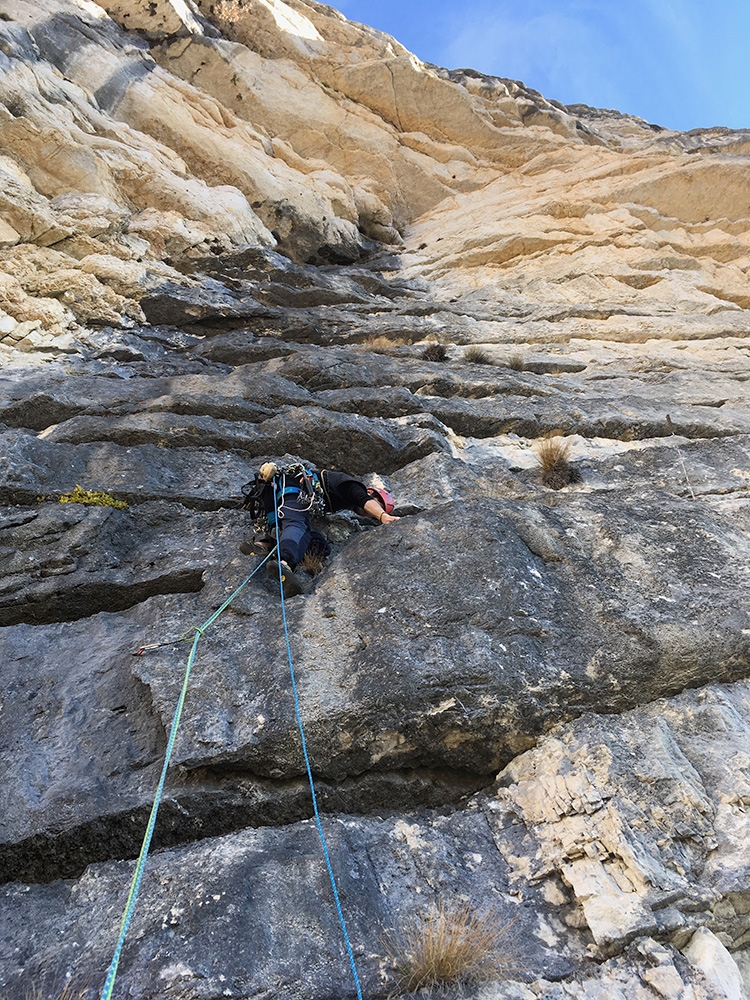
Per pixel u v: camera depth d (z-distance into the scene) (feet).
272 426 21.84
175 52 56.39
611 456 21.91
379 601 13.55
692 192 54.70
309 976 8.45
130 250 37.32
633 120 75.41
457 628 12.78
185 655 12.84
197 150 49.34
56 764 11.36
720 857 9.78
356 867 9.89
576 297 46.32
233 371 28.94
